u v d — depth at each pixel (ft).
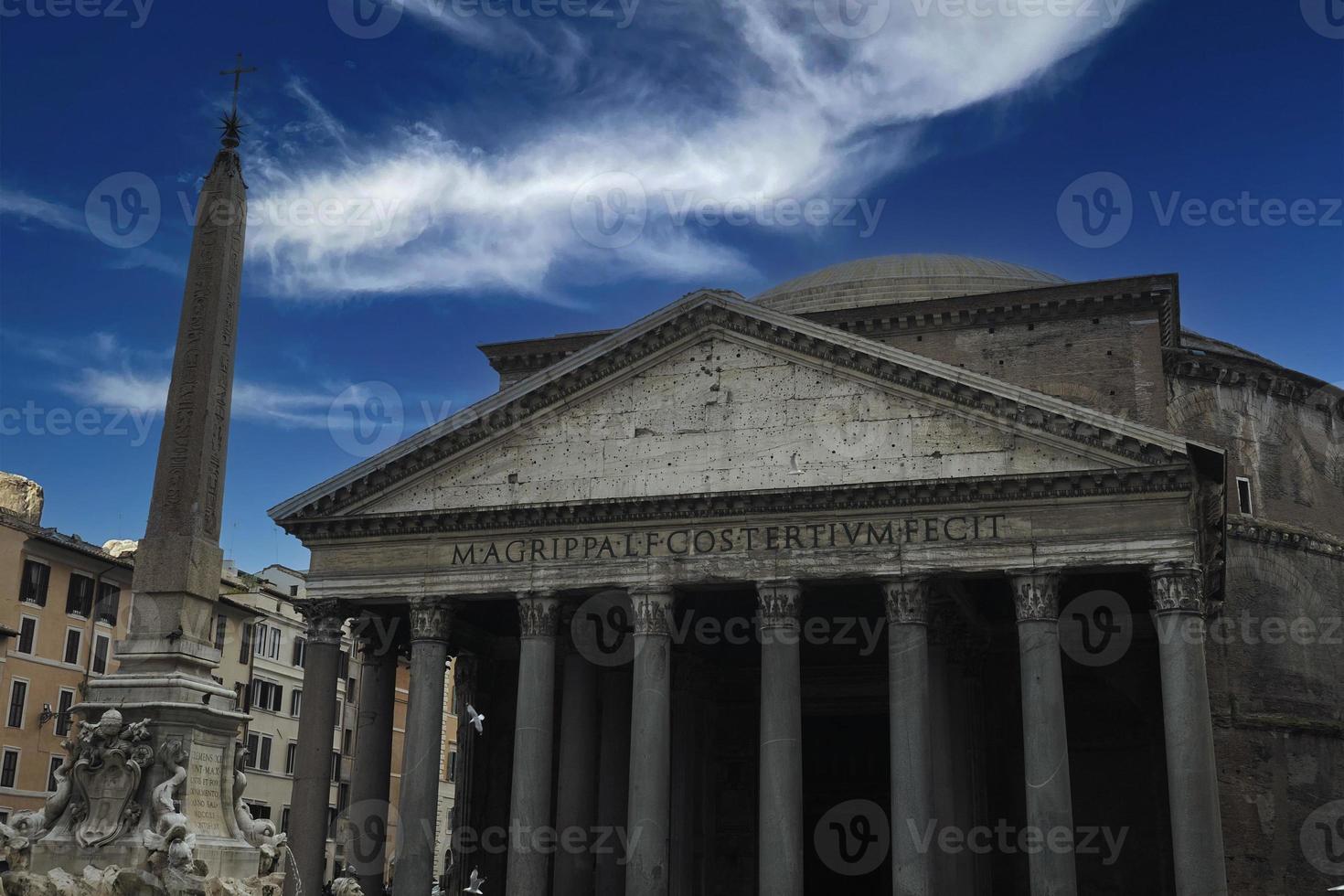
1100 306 148.87
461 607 144.46
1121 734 138.10
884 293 180.55
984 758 129.90
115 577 184.85
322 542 125.49
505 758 152.66
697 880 144.77
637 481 118.62
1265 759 146.51
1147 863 133.90
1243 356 173.68
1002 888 133.39
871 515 111.55
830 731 154.40
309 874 116.06
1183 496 104.22
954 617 122.42
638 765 111.14
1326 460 168.66
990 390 110.32
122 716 43.14
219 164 51.70
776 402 117.29
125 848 41.01
